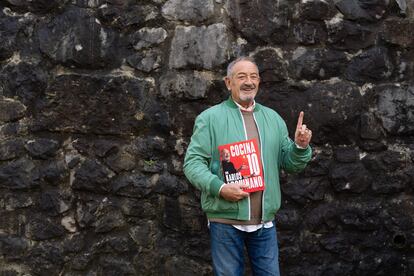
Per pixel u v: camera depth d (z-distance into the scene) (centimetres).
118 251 357
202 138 276
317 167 361
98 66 356
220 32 354
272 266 279
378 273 363
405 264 364
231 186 264
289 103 358
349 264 362
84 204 355
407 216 364
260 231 277
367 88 363
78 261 354
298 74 359
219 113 279
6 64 354
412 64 363
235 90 279
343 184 361
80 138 356
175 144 357
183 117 357
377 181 364
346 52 362
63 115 354
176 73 356
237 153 274
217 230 276
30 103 354
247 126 279
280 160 290
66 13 354
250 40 356
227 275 274
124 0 355
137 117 357
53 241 355
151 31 356
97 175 355
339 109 360
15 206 355
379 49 363
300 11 358
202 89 355
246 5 355
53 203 354
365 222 362
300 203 360
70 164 355
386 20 364
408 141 365
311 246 361
